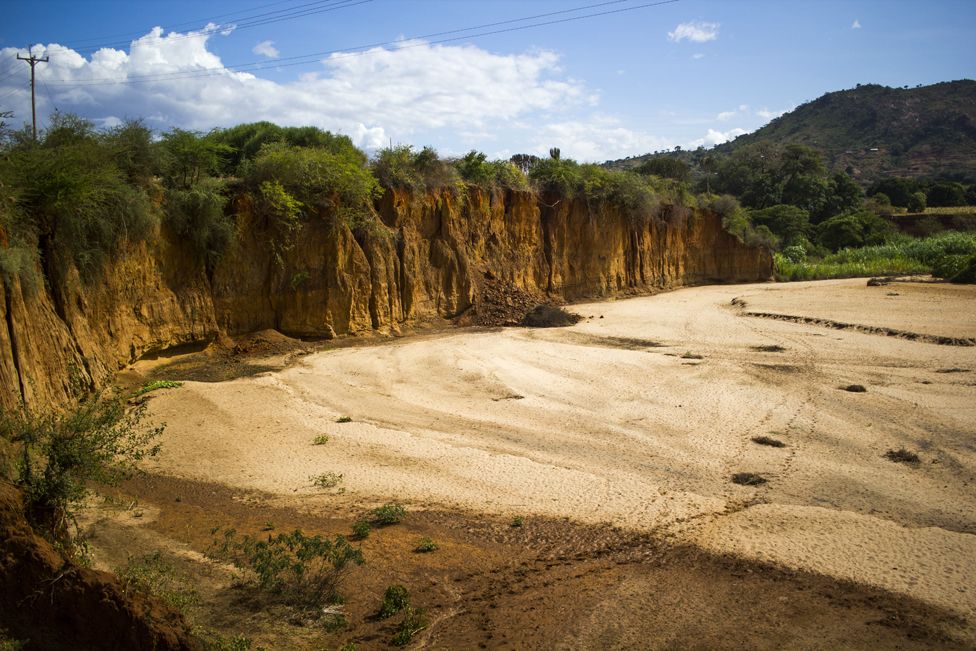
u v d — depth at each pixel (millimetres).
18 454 9461
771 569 10031
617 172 46438
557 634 8438
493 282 35906
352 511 12164
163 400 18219
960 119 167750
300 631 8453
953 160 151000
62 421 9922
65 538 9211
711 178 101438
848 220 79625
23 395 13609
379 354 25375
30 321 14609
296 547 10422
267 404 18547
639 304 40531
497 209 37344
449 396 19875
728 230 55000
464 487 13172
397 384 21188
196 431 16234
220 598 9102
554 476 13711
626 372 22766
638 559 10430
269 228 26328
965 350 25234
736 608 9008
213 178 25391
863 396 19344
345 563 9969
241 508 12281
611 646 8188
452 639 8344
